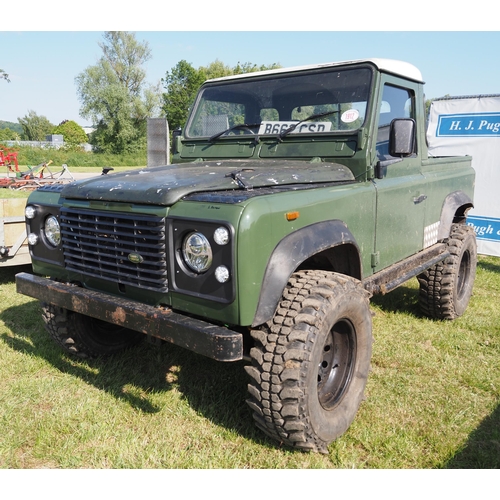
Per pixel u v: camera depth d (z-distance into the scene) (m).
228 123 3.80
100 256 2.71
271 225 2.30
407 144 3.04
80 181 2.97
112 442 2.74
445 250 4.54
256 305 2.26
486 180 7.64
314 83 3.43
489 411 3.10
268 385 2.38
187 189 2.42
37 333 4.29
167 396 3.23
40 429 2.83
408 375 3.55
